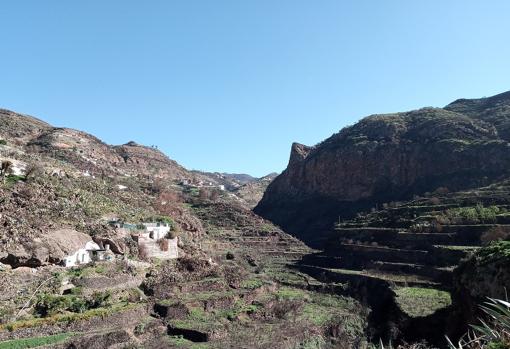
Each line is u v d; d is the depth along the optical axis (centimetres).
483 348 708
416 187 13562
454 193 10606
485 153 12206
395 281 7069
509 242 4628
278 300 6481
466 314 4512
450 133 14138
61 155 11294
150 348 4194
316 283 8088
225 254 9212
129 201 8456
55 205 5925
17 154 8019
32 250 4706
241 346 4516
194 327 4747
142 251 6294
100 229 5984
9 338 3612
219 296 5738
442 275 6781
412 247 8288
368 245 9212
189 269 6562
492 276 4209
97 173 10750
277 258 10488
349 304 6956
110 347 4059
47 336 3775
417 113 17000
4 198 5362
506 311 693
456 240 7731
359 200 15512
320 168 17550
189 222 9694
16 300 4066
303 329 5434
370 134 17000
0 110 14488
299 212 16925
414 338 5128
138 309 4791
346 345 5262
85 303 4419
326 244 11194
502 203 8781
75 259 5147
